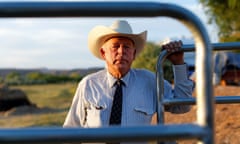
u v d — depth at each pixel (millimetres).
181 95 3033
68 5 1583
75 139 1512
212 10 19328
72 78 38812
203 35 1632
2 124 12180
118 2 1599
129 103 3064
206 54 1633
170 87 3168
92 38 3215
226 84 17016
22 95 19250
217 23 19453
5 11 1572
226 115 7270
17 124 11883
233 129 6391
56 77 40844
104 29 3072
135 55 3277
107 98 3086
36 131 1507
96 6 1588
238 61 17078
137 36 3076
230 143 5898
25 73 48438
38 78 41531
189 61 16172
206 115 1613
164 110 3016
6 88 19625
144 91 3115
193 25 1633
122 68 3066
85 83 3174
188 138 1535
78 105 3191
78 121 3213
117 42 3082
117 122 3041
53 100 20875
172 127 1529
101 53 3271
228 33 19531
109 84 3109
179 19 1639
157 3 1612
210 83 1629
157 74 2914
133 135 1515
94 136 1515
